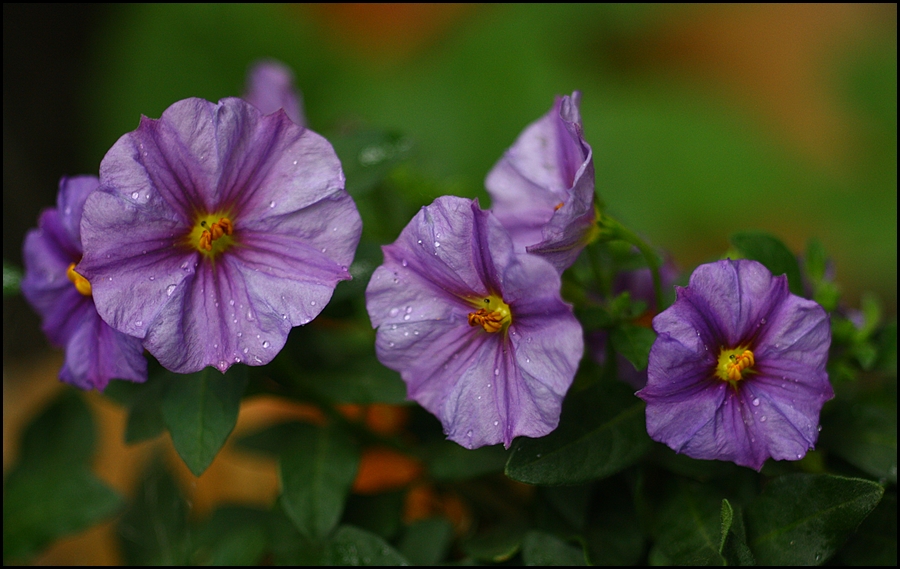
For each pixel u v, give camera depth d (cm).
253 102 32
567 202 27
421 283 27
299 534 29
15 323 54
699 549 28
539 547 28
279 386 30
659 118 57
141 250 27
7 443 37
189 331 27
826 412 29
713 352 27
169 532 31
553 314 26
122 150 26
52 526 31
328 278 27
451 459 29
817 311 27
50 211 28
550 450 27
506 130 56
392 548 28
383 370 29
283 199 27
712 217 56
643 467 29
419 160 34
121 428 37
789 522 27
